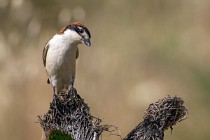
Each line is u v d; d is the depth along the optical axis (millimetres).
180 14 17203
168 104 7246
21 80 13016
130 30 16094
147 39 15742
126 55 14852
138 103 13477
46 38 14648
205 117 14148
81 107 7426
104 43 15320
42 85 13070
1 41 13539
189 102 14453
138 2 16875
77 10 14336
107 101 13461
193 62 15461
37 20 14492
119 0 16719
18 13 14172
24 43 13844
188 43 16125
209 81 14742
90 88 13641
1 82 12906
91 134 7305
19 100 12844
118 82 13898
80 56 14273
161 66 15062
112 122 13164
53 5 15422
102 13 16438
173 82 14766
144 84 14180
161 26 16594
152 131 7195
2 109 12680
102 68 14125
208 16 16906
